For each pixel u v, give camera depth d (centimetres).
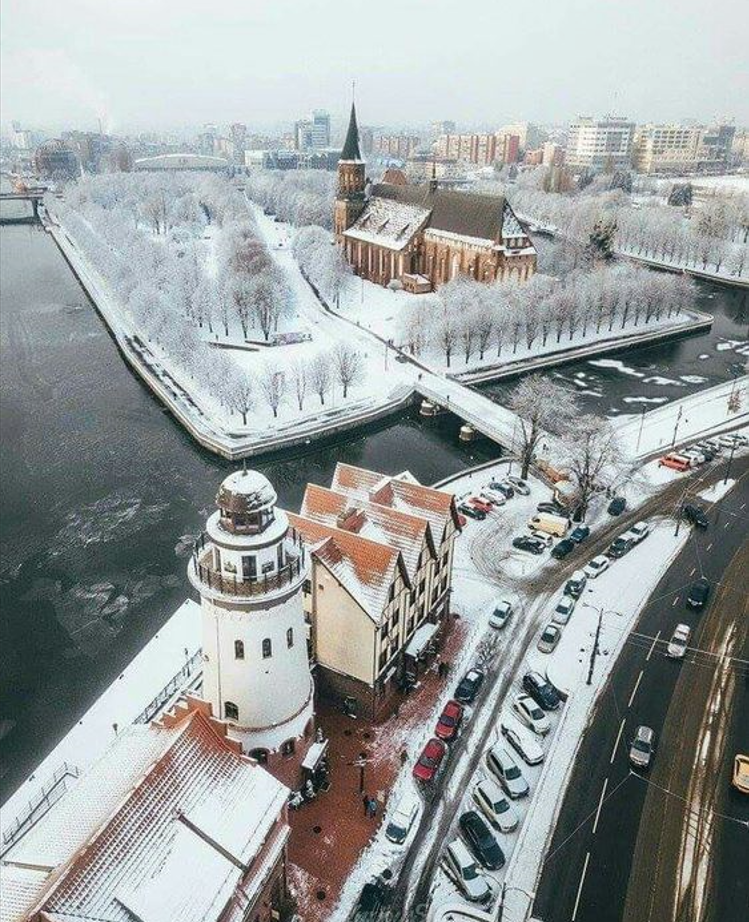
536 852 5288
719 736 6234
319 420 12681
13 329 18200
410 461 11800
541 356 15725
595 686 6750
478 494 9969
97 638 7844
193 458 11800
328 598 6125
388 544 6662
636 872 5150
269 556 4881
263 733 5369
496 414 12862
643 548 8775
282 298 17825
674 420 12456
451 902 4925
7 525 9875
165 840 4038
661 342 17300
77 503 10425
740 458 10894
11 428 12838
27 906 3662
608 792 5731
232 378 12731
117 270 19612
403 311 16725
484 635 7431
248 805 4425
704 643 7256
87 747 6316
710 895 5009
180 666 7175
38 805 5797
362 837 5400
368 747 6175
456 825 5509
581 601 7850
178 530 9781
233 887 4056
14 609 8269
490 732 6291
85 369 15575
